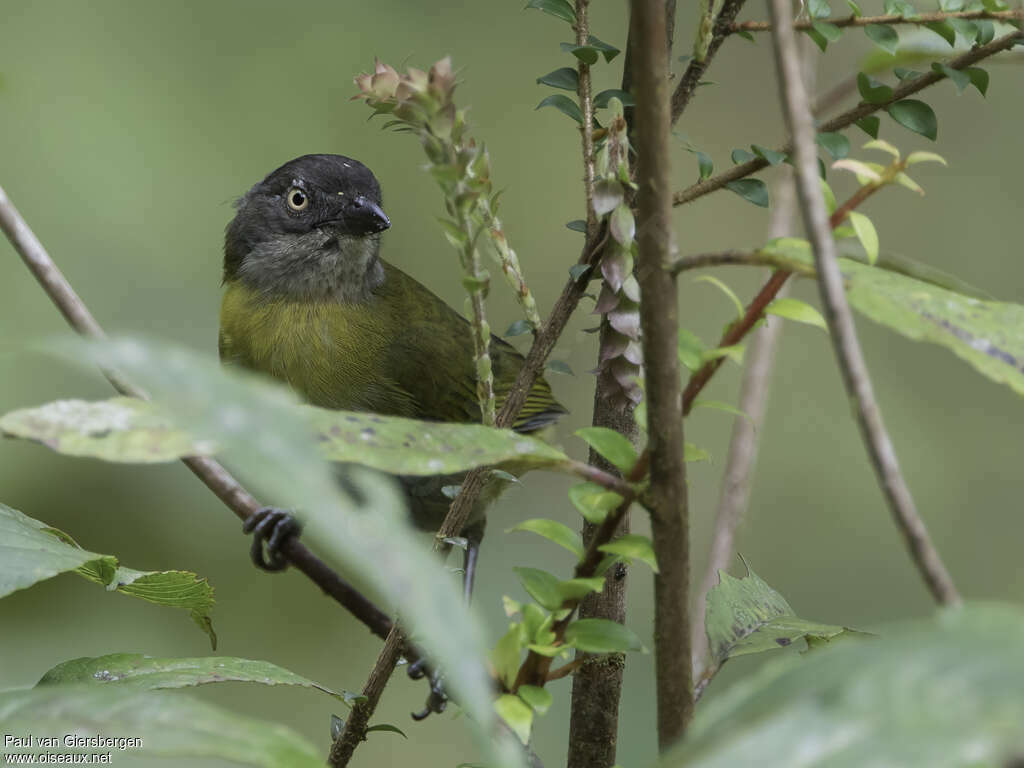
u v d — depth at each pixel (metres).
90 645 9.62
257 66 12.41
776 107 13.62
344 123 12.48
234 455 1.68
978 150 13.18
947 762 1.39
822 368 12.45
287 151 12.23
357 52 12.58
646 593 10.15
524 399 4.44
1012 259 12.81
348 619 11.09
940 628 1.55
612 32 13.52
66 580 9.75
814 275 2.28
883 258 3.62
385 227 9.56
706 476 11.99
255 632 10.80
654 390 2.44
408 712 11.09
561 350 7.98
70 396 9.88
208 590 4.03
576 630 2.59
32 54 11.71
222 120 11.98
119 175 11.44
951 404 12.27
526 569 2.71
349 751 4.21
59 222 11.17
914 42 4.56
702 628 5.52
